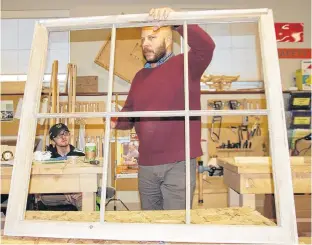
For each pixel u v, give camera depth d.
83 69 3.32
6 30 3.45
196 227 0.87
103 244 0.85
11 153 1.72
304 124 3.13
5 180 1.49
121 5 3.34
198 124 1.47
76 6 3.35
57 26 1.13
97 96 3.22
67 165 1.51
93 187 1.44
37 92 1.05
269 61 1.00
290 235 0.84
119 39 3.19
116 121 1.69
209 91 3.17
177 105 1.41
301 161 1.75
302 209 2.41
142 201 1.50
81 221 0.93
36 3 3.38
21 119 1.02
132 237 0.87
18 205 0.93
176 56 1.48
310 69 3.17
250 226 0.86
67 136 1.93
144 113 1.07
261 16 1.05
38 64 1.08
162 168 1.40
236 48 3.38
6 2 3.38
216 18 1.08
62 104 3.10
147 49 1.47
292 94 3.10
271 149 0.94
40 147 2.56
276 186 0.90
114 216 1.01
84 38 3.33
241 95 3.31
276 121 0.95
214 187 2.95
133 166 3.01
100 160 1.71
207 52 1.38
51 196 1.94
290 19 3.38
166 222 0.93
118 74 3.21
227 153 3.28
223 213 1.05
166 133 1.41
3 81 3.20
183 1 3.34
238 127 3.28
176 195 1.39
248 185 1.53
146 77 1.53
